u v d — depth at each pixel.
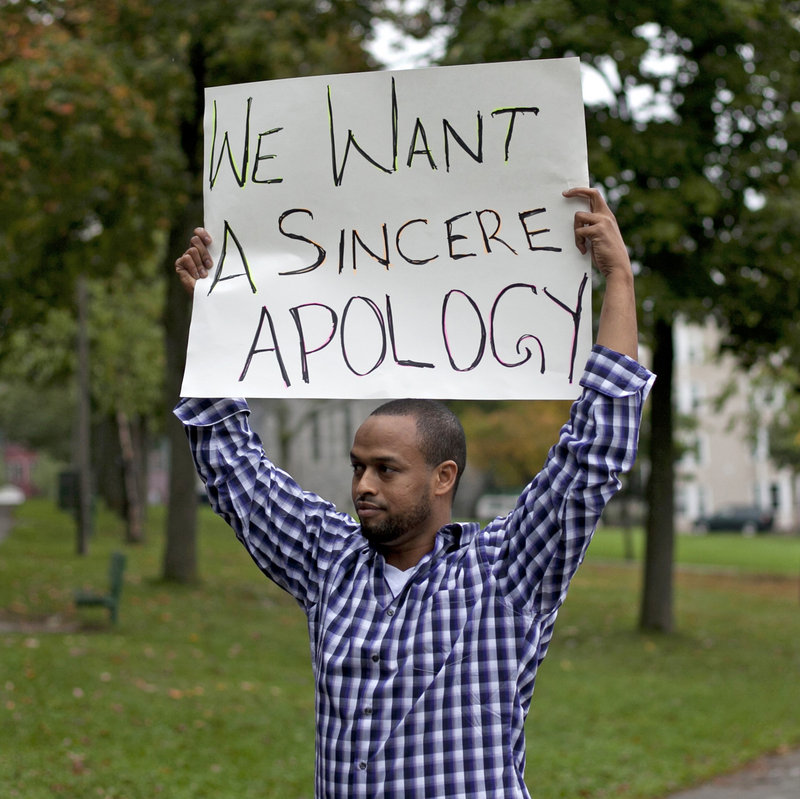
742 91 22.05
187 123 27.09
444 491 4.20
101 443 64.06
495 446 67.38
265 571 4.45
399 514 4.07
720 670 21.39
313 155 4.59
